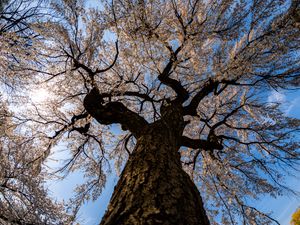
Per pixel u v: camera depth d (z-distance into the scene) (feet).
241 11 16.39
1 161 18.84
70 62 16.60
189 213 5.58
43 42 14.43
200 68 18.28
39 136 19.84
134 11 15.48
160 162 7.66
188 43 16.96
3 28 12.73
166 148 8.87
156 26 16.57
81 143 22.63
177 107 14.55
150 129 10.76
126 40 17.53
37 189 19.06
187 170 23.26
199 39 16.63
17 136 19.70
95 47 16.96
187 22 17.98
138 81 20.13
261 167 19.03
